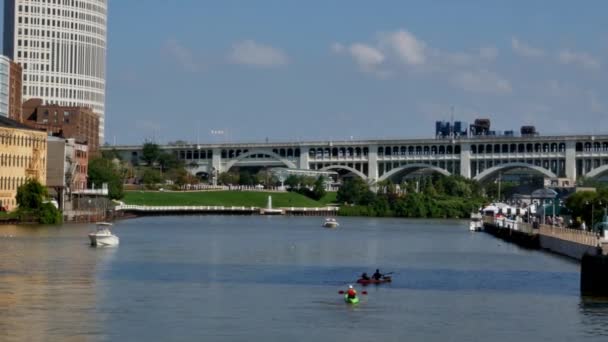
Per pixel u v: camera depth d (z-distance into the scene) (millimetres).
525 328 111938
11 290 134750
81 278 150375
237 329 109438
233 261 186250
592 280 133750
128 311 119188
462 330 110562
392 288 143625
